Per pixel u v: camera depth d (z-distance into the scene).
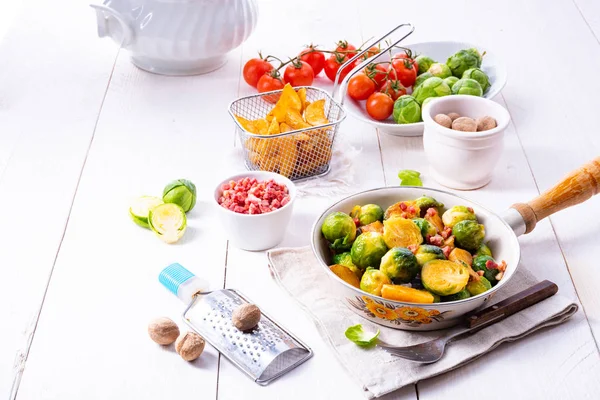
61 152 1.91
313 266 1.53
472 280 1.37
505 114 1.76
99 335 1.38
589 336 1.38
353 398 1.26
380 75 2.07
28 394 1.27
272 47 2.42
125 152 1.92
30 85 2.20
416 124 1.93
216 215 1.71
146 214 1.66
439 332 1.37
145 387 1.28
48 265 1.55
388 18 2.61
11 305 1.45
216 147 1.94
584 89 2.21
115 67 2.31
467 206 1.53
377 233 1.41
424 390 1.27
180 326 1.41
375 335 1.34
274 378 1.29
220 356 1.34
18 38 2.46
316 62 2.22
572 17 2.62
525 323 1.37
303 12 2.65
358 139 1.99
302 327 1.40
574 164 1.89
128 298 1.47
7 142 1.95
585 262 1.57
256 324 1.36
